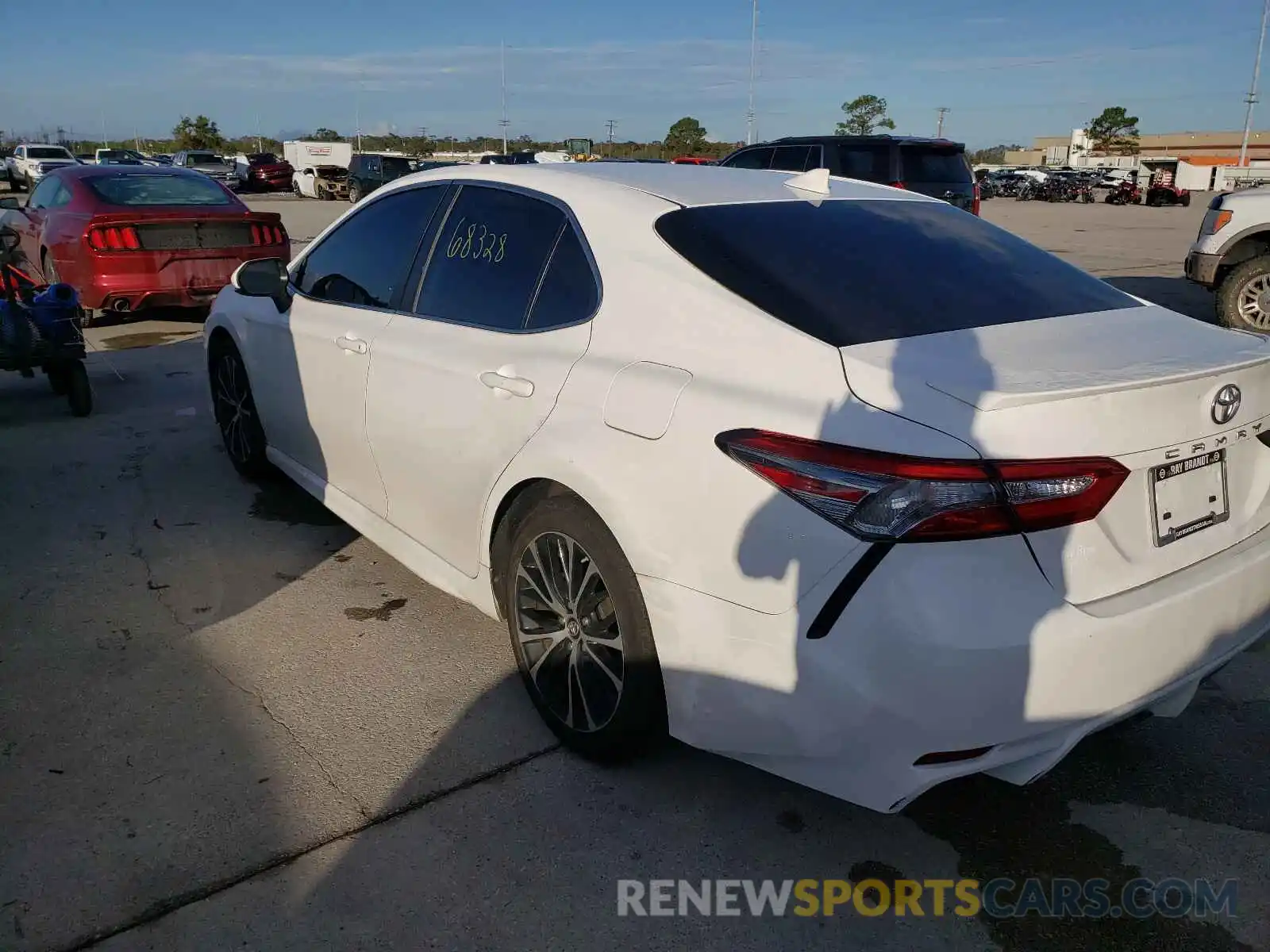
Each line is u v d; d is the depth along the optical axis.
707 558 2.30
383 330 3.56
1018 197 49.84
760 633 2.22
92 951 2.15
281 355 4.29
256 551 4.30
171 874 2.38
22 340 5.88
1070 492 2.02
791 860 2.49
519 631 2.97
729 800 2.70
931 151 12.61
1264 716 3.12
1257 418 2.41
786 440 2.17
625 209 2.87
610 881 2.40
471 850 2.49
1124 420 2.09
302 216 24.59
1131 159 85.69
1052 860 2.51
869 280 2.62
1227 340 2.57
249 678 3.27
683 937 2.24
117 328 9.57
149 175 9.34
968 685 2.00
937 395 2.08
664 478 2.38
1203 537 2.35
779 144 13.23
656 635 2.46
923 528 1.98
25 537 4.40
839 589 2.08
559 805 2.66
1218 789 2.77
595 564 2.61
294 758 2.84
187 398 6.86
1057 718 2.08
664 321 2.57
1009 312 2.59
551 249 3.00
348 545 4.39
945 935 2.27
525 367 2.87
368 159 31.41
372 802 2.66
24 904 2.28
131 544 4.35
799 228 2.85
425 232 3.57
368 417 3.61
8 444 5.76
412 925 2.25
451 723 3.04
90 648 3.43
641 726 2.63
